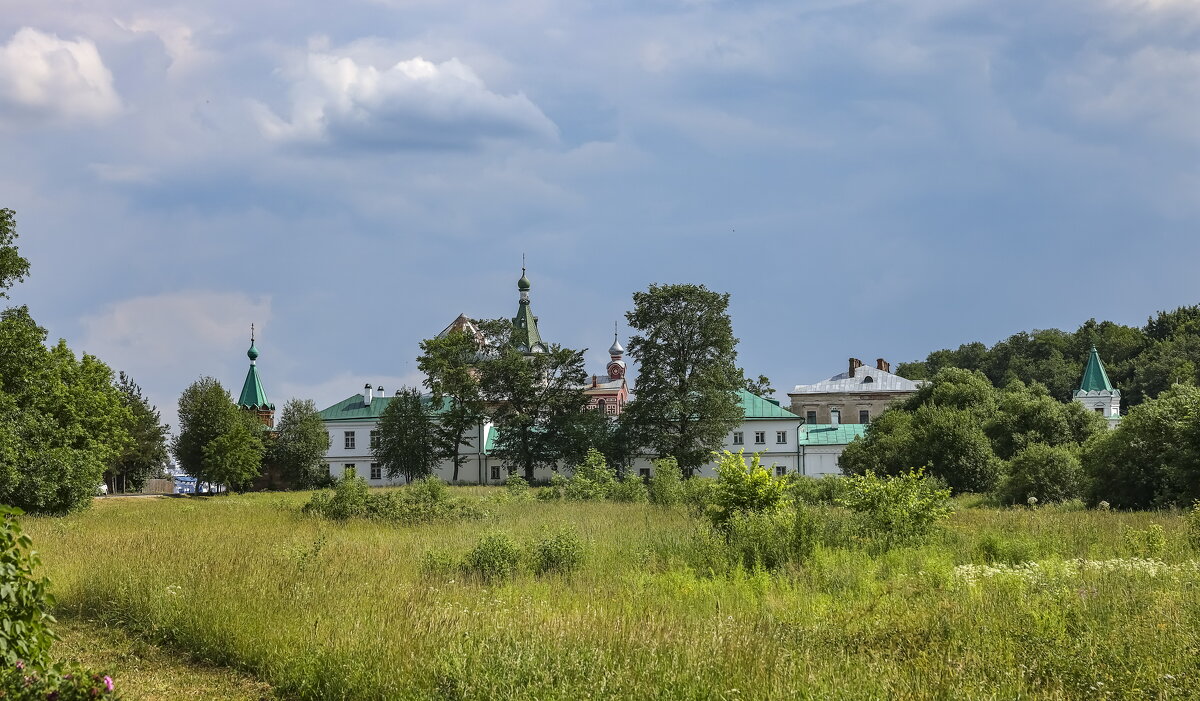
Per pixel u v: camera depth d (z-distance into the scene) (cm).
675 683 870
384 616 1182
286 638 1120
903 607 1234
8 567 718
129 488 8706
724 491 2231
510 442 8406
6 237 4003
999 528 2294
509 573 1692
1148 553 1819
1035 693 872
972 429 5516
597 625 1100
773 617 1253
